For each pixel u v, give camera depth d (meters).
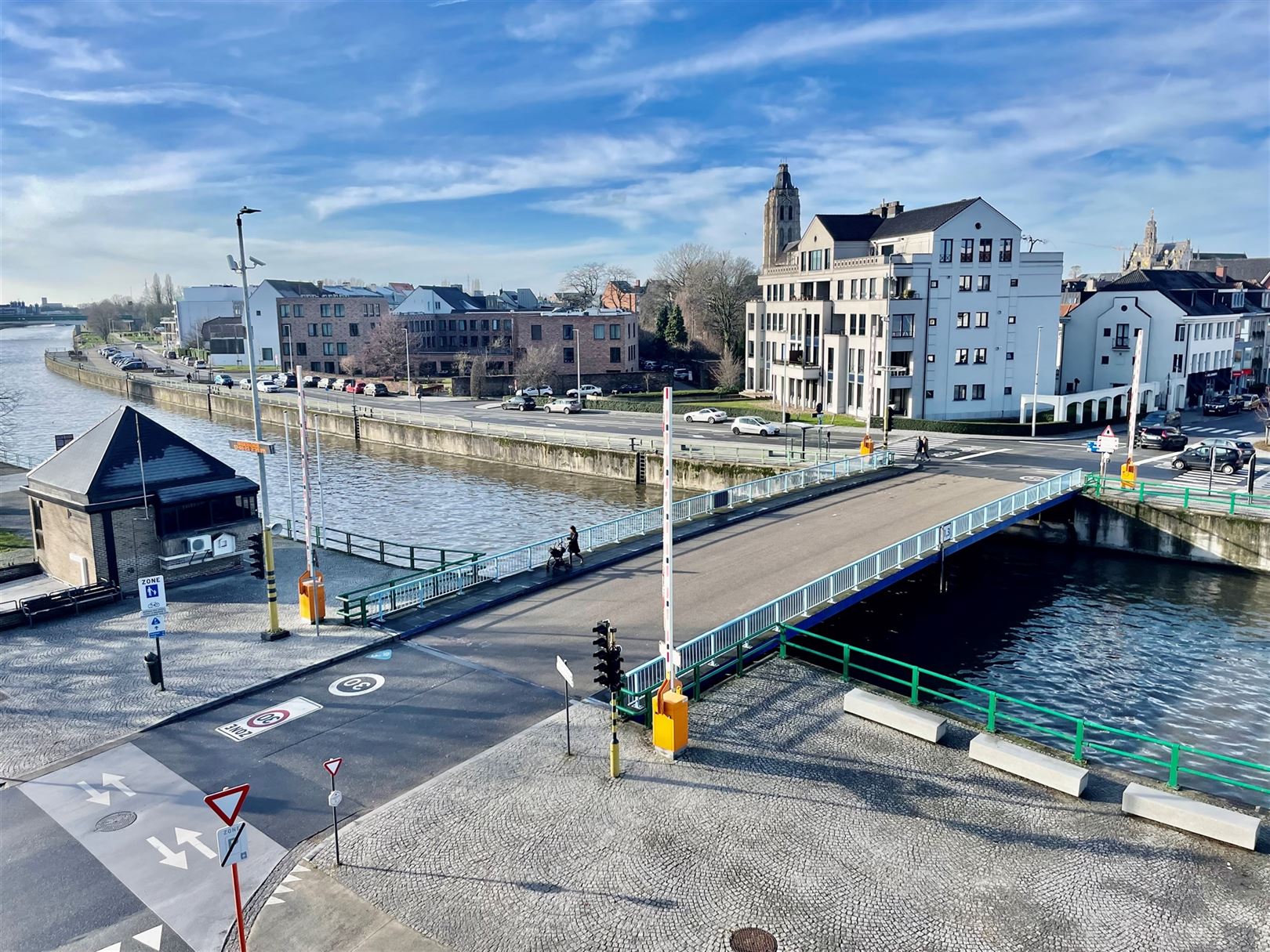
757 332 93.12
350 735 19.59
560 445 64.56
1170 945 12.91
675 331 124.00
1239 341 88.06
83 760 18.66
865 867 14.76
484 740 19.27
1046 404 74.12
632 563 32.19
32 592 31.05
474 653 24.05
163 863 15.16
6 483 54.47
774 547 33.53
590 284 166.62
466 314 127.75
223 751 18.95
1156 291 78.69
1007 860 14.95
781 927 13.32
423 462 71.06
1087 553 44.00
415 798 16.91
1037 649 31.69
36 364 185.00
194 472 32.34
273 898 14.12
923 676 29.39
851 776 17.69
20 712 20.89
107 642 25.53
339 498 57.19
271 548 25.05
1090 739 25.03
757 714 20.47
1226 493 42.28
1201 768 23.27
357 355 123.31
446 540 45.84
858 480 46.38
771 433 66.12
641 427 72.75
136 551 30.34
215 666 23.39
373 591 29.73
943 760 18.39
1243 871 14.59
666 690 18.67
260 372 131.12
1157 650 31.28
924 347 70.19
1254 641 31.86
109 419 32.56
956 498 41.78
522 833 15.75
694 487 56.19
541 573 30.98
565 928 13.34
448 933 13.26
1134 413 43.31
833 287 76.62
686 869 14.70
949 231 69.50
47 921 13.69
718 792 17.08
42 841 15.83
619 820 16.12
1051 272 73.19
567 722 18.47
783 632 23.86
